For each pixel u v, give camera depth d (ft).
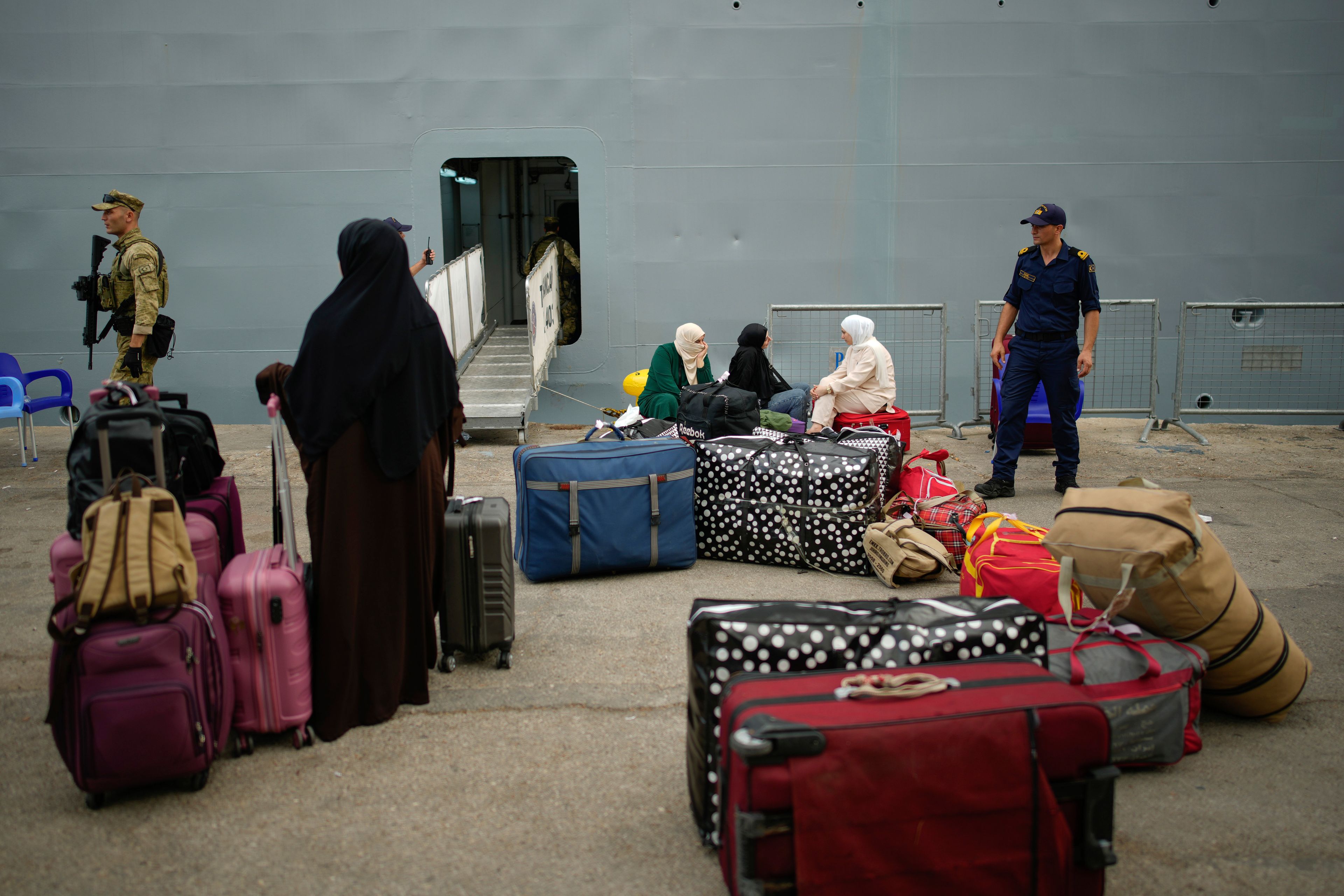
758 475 16.10
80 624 8.44
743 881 6.81
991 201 28.63
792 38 27.78
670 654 12.59
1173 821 8.74
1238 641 10.04
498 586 11.79
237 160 27.76
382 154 27.86
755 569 16.25
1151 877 7.93
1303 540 17.56
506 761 9.87
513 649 12.78
